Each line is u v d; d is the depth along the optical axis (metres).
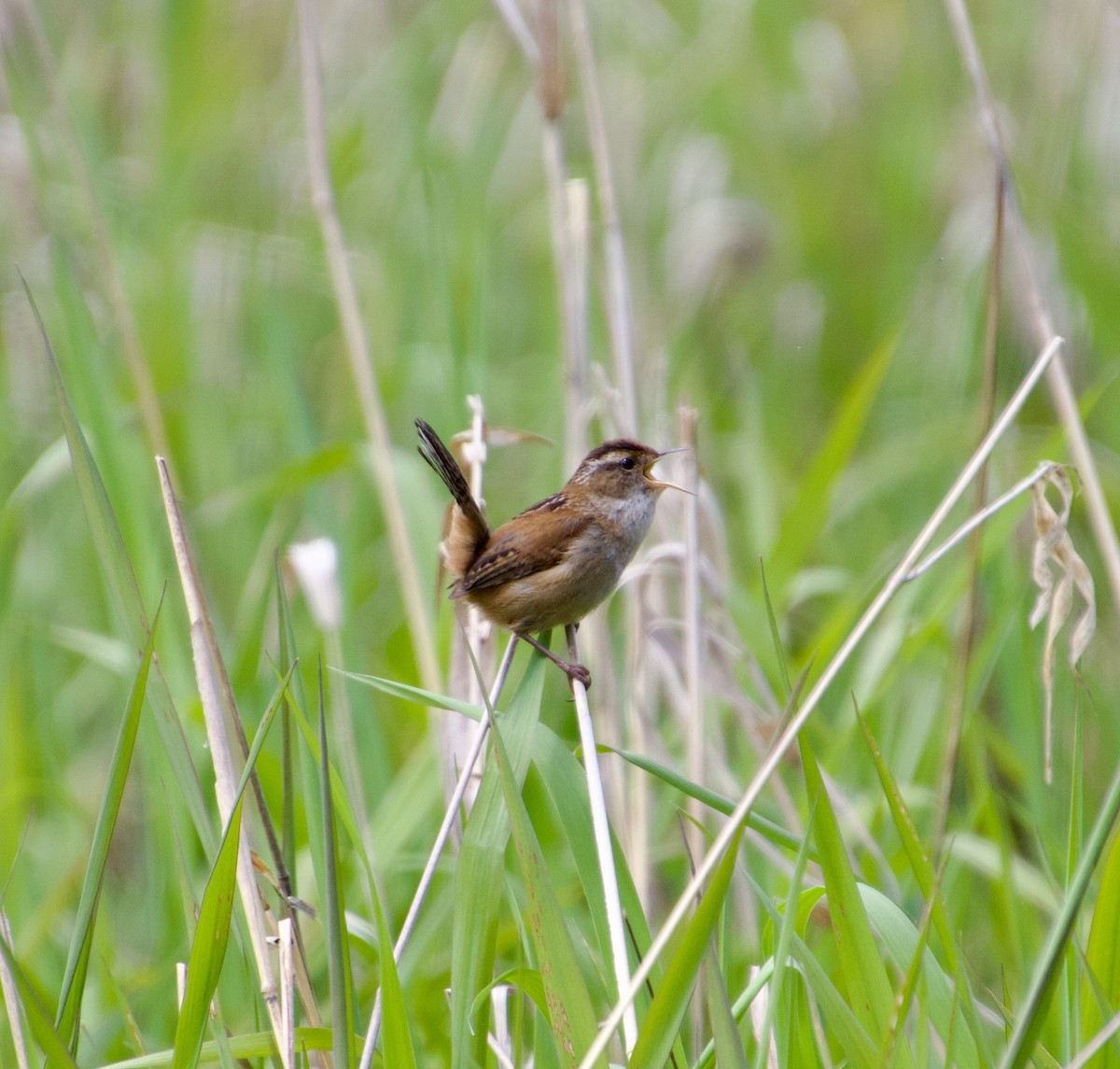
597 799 6.19
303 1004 6.55
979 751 8.68
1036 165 15.29
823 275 17.23
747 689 10.29
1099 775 9.81
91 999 8.53
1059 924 5.02
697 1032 6.93
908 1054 5.57
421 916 8.77
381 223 16.22
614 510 8.46
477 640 8.46
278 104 17.77
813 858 6.07
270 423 14.23
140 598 6.34
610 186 10.09
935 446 12.34
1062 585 6.47
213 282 15.38
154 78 17.12
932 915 6.02
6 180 14.35
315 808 6.76
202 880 8.79
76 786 11.15
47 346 6.16
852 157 18.11
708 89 17.55
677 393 14.05
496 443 8.88
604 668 9.16
